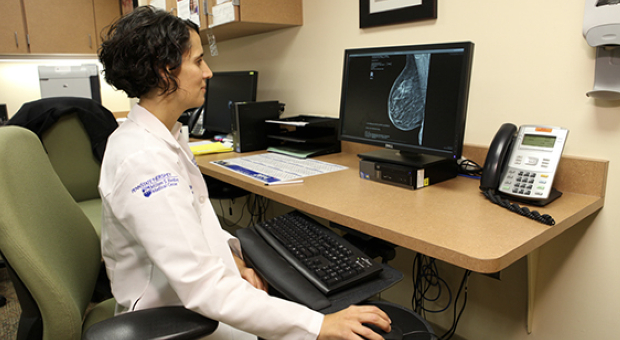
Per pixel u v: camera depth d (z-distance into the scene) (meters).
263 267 0.89
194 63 0.86
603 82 1.08
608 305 1.21
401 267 1.80
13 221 0.69
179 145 0.93
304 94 2.17
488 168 1.15
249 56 2.55
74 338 0.74
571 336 1.31
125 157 0.72
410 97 1.34
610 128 1.13
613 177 1.14
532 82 1.28
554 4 1.20
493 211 1.04
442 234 0.89
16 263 0.68
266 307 0.69
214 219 0.97
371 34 1.75
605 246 1.19
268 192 1.30
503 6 1.31
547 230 0.91
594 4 1.02
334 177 1.44
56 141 1.94
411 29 1.60
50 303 0.70
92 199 2.10
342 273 0.83
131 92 0.84
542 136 1.12
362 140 1.51
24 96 3.86
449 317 1.66
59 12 3.47
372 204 1.12
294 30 2.15
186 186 0.75
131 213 0.69
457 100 1.21
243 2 1.90
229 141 2.17
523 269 1.38
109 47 0.80
